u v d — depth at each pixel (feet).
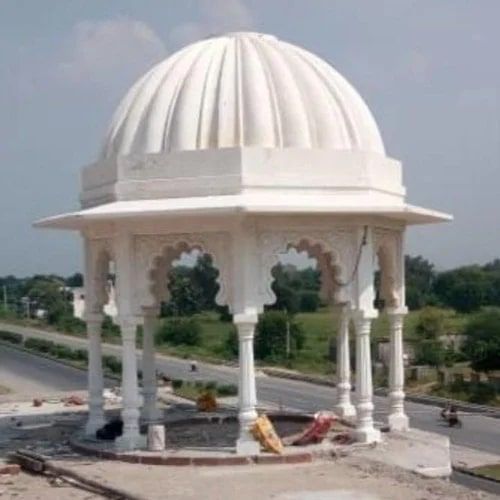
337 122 66.33
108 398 115.85
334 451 62.39
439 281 489.67
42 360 276.41
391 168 68.85
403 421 72.38
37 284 610.65
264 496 50.85
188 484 54.29
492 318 258.98
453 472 118.01
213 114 64.75
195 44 70.74
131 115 67.51
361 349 65.67
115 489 53.31
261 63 66.95
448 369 228.63
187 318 373.81
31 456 64.69
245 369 61.87
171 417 80.18
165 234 64.18
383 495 50.70
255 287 62.28
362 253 64.95
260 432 61.21
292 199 61.98
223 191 62.23
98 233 68.95
